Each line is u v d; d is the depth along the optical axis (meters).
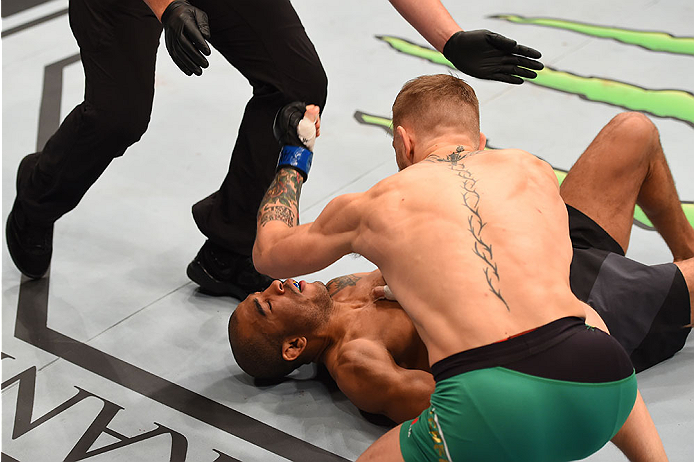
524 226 1.46
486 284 1.40
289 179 1.85
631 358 1.93
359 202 1.57
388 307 1.91
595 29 3.86
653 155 2.03
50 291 2.49
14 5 4.70
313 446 1.87
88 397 2.08
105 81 2.06
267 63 2.15
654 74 3.41
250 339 1.92
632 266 1.90
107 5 1.98
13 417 2.03
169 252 2.63
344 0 4.47
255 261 1.76
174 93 3.63
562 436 1.40
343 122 3.30
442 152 1.63
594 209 2.03
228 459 1.86
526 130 3.10
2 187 3.04
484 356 1.37
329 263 1.65
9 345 2.28
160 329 2.29
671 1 4.09
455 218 1.46
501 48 1.89
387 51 3.87
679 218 2.14
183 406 2.02
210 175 3.02
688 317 1.90
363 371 1.80
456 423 1.37
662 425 1.81
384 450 1.49
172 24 1.71
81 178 2.25
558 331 1.39
